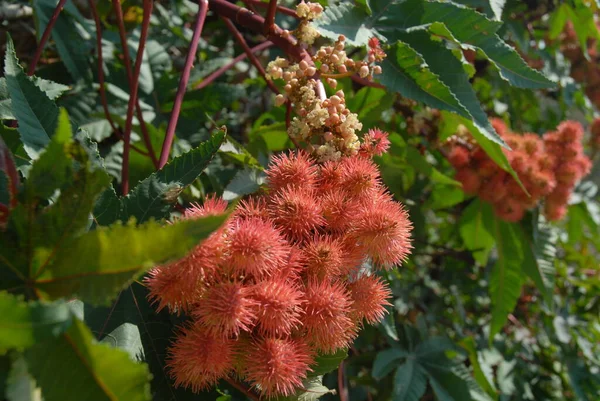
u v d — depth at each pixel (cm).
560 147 50
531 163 46
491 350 59
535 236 51
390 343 48
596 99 75
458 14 34
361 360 49
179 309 19
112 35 43
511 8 56
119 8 30
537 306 68
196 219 14
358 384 50
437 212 66
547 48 72
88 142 22
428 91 32
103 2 44
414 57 32
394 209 22
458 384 48
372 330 48
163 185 22
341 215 22
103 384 14
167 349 21
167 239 14
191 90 42
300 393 21
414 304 63
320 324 20
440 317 64
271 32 30
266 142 38
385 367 46
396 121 51
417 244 62
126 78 42
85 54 39
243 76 57
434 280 71
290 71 27
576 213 65
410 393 46
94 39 41
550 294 52
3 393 14
